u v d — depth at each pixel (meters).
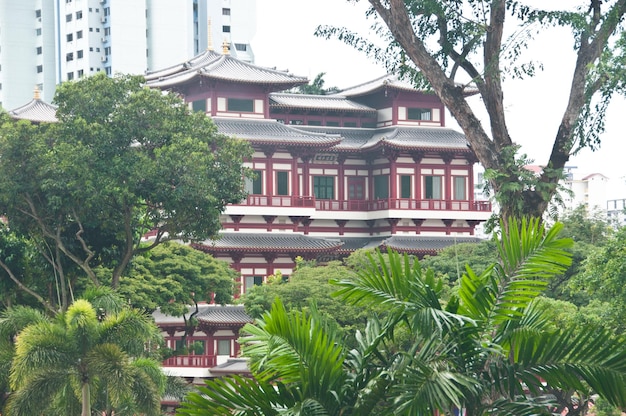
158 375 62.31
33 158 93.62
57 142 95.62
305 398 28.59
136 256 112.06
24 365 57.75
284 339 28.86
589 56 42.53
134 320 60.59
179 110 101.12
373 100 169.12
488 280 30.55
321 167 160.62
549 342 29.31
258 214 146.12
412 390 27.16
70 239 98.31
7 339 64.38
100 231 98.31
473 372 29.39
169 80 156.12
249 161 147.25
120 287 104.94
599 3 42.72
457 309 30.30
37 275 99.56
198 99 153.75
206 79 148.00
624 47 42.06
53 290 101.44
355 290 29.86
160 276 113.94
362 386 29.05
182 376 132.75
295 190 149.12
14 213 96.50
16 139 93.25
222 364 133.62
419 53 43.88
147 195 95.12
